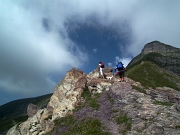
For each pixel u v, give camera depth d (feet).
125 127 68.69
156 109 75.20
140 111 75.72
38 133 105.09
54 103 120.47
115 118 77.05
